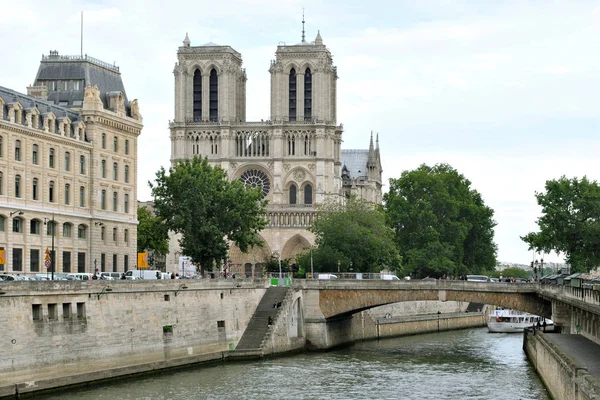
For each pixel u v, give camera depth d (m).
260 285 146.50
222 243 173.38
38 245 142.25
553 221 172.75
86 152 153.50
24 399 95.75
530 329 152.25
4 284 94.62
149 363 117.44
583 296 103.25
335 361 134.75
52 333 101.25
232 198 175.75
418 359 138.50
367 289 152.88
